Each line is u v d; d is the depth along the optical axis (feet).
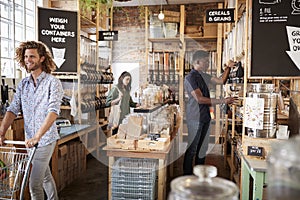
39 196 9.13
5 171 6.46
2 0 13.46
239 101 13.19
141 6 24.81
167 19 21.65
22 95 9.13
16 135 11.16
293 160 2.24
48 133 8.95
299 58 8.30
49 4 16.01
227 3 20.98
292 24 8.27
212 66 20.03
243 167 8.23
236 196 2.51
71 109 15.03
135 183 10.18
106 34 17.94
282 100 10.93
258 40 8.48
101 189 13.24
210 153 16.48
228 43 16.94
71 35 13.99
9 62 13.94
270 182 2.47
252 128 7.89
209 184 2.58
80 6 15.71
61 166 13.12
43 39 13.52
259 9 8.43
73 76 14.66
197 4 24.56
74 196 12.53
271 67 8.45
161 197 10.41
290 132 8.36
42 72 8.98
